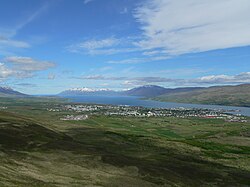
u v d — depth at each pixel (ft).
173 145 379.76
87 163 216.95
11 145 229.45
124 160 242.58
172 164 262.47
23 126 315.37
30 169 177.47
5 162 179.32
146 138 414.62
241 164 318.45
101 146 323.16
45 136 295.69
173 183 202.18
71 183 163.43
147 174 211.82
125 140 388.37
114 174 199.62
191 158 312.09
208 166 278.46
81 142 330.34
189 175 231.09
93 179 180.04
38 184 149.07
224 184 221.66
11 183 139.44
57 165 200.03
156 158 285.64
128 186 176.96
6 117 358.64
